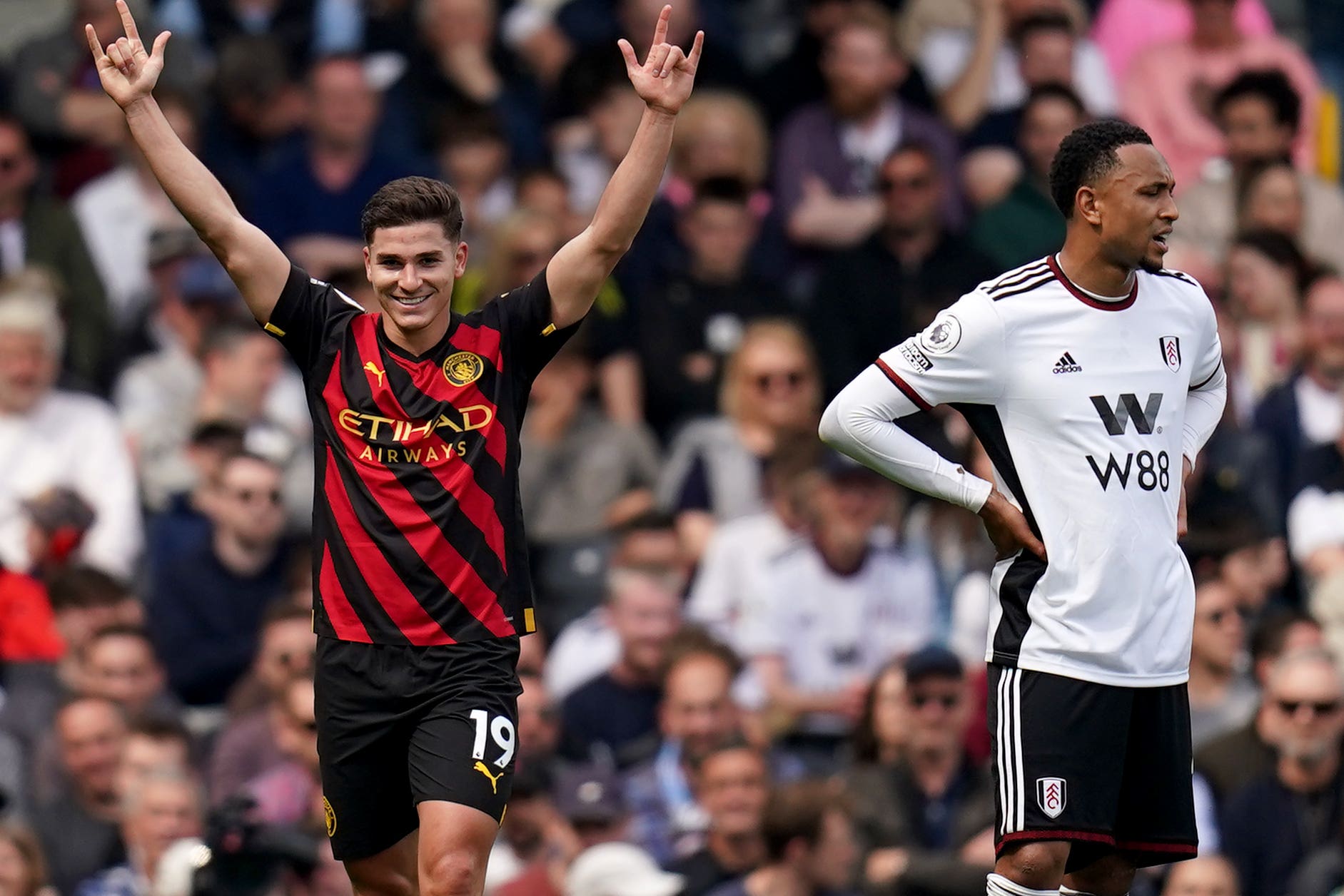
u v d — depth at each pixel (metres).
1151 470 21.47
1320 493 45.12
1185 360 21.83
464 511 21.30
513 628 21.50
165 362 45.34
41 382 41.59
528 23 58.31
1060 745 21.31
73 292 46.88
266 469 40.50
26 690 36.97
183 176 21.64
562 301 21.77
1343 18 62.34
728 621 40.34
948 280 48.44
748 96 54.47
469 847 20.55
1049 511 21.42
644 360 46.59
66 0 56.41
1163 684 21.52
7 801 32.97
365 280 44.16
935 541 41.19
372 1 56.88
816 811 31.58
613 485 43.88
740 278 48.09
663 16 21.58
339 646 21.45
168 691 39.56
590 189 53.62
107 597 37.88
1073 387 21.42
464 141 51.22
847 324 47.97
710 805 32.69
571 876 31.52
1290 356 48.50
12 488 41.16
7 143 46.81
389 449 21.34
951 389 21.61
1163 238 21.27
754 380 43.91
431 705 21.23
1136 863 22.17
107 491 41.94
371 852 22.19
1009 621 21.73
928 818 33.81
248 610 40.44
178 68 52.78
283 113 52.41
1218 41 56.50
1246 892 34.44
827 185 51.81
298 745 33.97
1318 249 53.12
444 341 21.59
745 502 43.53
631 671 38.19
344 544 21.41
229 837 28.12
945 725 34.03
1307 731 34.50
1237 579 40.34
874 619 40.28
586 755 37.38
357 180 50.28
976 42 55.75
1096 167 21.27
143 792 32.78
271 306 21.78
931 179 48.53
